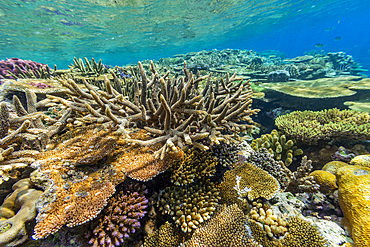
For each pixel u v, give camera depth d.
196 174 0.57
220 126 0.61
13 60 1.43
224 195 0.58
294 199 0.62
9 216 0.43
